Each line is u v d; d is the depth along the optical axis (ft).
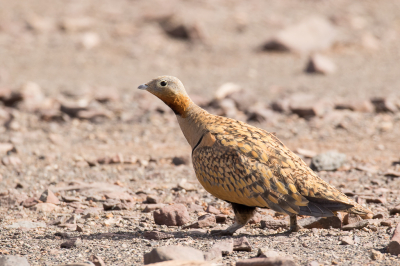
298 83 74.69
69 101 62.18
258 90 69.67
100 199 29.96
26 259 19.03
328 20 119.14
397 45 101.86
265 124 51.44
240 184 21.15
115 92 66.33
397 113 53.52
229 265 18.60
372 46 100.37
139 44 102.68
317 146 43.96
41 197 29.50
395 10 129.29
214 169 21.84
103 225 25.40
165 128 51.70
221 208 27.43
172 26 108.68
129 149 44.75
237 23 117.80
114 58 95.35
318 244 21.06
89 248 21.38
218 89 67.67
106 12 121.49
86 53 96.84
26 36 103.19
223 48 102.53
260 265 17.65
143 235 23.34
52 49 97.60
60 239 22.91
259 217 25.29
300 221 24.13
